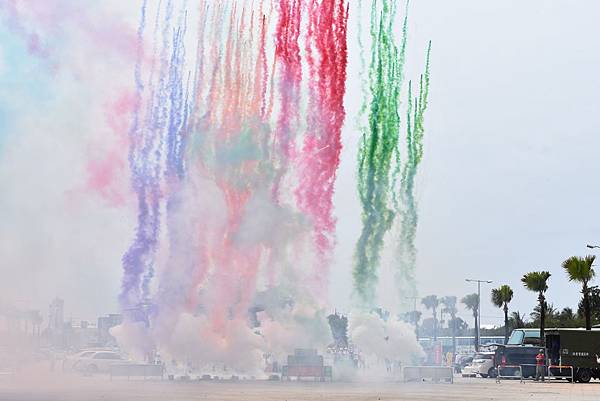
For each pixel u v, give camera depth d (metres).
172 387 57.81
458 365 130.50
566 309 196.00
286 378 75.00
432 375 75.31
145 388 55.00
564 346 88.94
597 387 71.31
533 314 199.12
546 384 78.00
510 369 97.81
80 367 80.62
